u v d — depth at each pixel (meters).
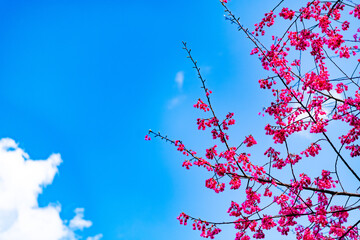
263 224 6.66
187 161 7.24
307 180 6.35
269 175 6.61
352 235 5.99
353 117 6.74
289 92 7.30
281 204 6.55
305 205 6.42
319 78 6.62
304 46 6.79
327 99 6.84
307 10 6.54
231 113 7.02
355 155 6.99
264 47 7.27
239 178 6.82
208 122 7.12
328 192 6.18
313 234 6.09
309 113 6.89
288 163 7.67
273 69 7.32
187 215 7.26
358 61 6.04
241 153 6.93
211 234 7.02
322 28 6.43
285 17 6.90
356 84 6.48
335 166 6.16
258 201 6.75
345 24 6.30
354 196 5.99
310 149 7.39
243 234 6.91
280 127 7.49
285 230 6.56
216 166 6.93
